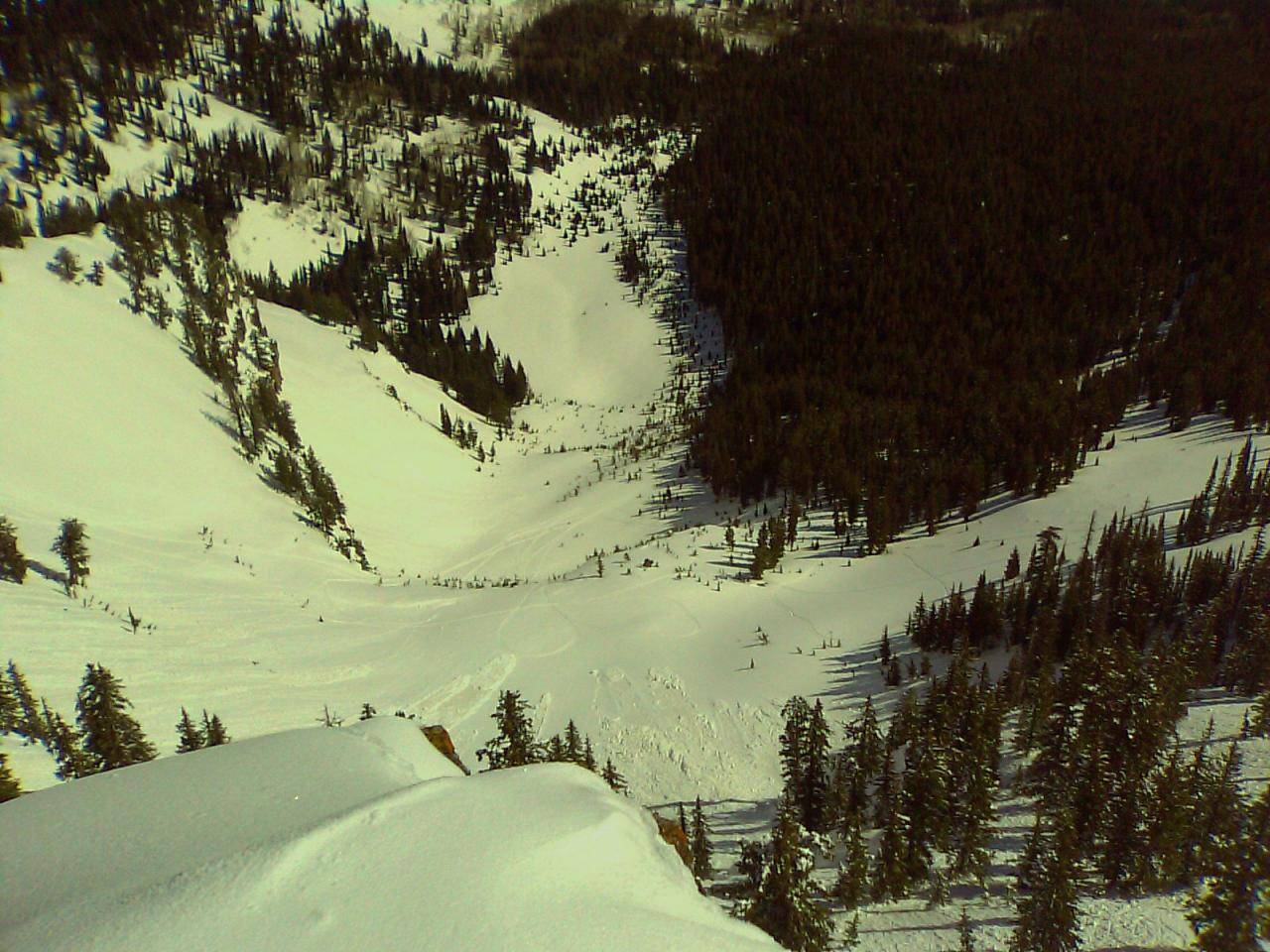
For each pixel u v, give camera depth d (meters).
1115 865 40.25
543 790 11.44
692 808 50.50
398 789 10.77
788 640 70.06
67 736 36.91
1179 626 62.84
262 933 8.06
